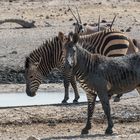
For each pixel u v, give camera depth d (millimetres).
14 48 38219
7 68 33812
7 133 21453
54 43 25391
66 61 20078
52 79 32094
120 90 20953
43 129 22000
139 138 19812
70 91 29234
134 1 57719
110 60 20797
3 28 45688
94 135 20609
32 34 42562
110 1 57125
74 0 57312
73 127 22234
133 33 42656
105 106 20516
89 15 51219
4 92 29406
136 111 23438
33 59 25266
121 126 22297
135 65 20812
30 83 25125
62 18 49875
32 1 58156
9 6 55594
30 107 23984
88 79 20594
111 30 25719
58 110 23516
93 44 25359
